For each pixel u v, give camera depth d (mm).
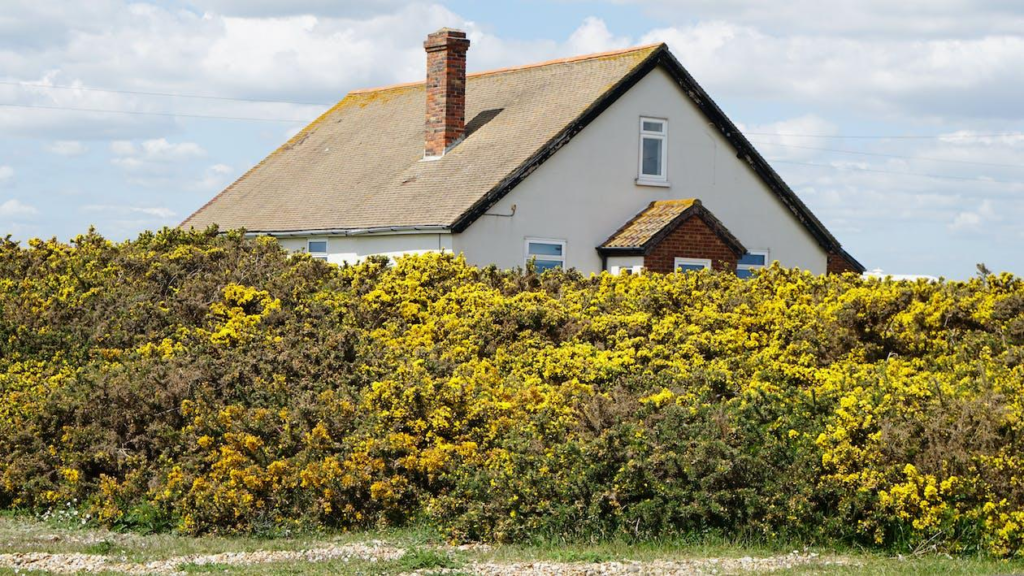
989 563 12250
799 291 21516
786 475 13805
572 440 14750
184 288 21641
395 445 15430
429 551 12812
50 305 21000
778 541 13375
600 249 29531
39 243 24453
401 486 15102
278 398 16859
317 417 16188
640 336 19609
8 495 16281
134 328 20438
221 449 15617
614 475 14188
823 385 16094
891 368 17266
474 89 34938
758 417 14820
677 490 13773
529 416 15922
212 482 15148
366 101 40781
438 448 15469
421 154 32844
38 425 16844
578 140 29328
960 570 11742
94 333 20281
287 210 34938
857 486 13547
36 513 15828
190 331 19734
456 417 16234
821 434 14141
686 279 22594
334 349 18219
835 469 13859
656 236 28250
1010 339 17984
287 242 33812
